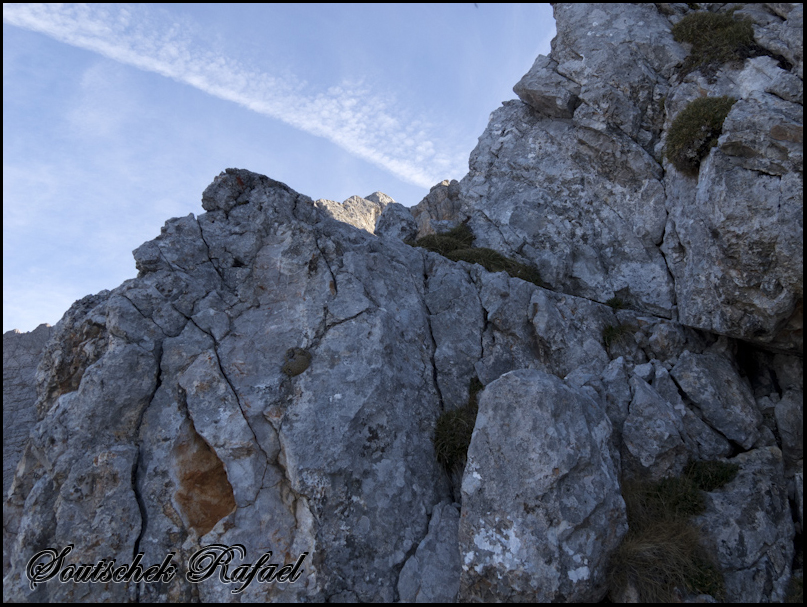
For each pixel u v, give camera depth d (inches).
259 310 354.9
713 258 390.9
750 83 437.4
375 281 389.4
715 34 498.9
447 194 647.8
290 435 303.4
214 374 319.0
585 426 281.0
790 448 372.5
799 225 335.3
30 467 302.7
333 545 280.5
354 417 313.6
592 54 548.1
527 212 526.0
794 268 337.4
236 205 406.3
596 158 522.6
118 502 277.4
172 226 383.9
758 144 362.0
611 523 267.7
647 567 271.6
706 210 387.9
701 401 378.0
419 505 307.4
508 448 278.5
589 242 496.7
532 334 407.5
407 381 352.5
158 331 331.0
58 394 331.0
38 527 272.7
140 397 307.9
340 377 326.3
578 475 270.4
